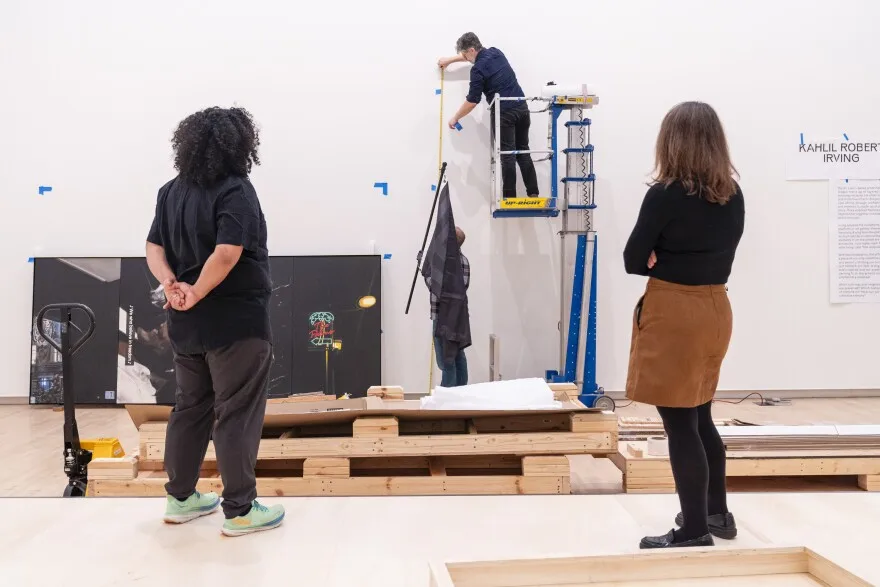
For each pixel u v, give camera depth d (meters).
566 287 6.05
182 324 2.36
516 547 2.32
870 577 2.10
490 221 6.08
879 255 6.17
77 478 3.11
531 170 5.73
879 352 6.18
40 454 4.19
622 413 5.43
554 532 2.46
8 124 6.04
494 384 3.47
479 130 6.07
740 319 6.16
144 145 6.06
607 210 6.12
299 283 5.91
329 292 5.93
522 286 6.09
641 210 2.24
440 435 3.25
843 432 3.44
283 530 2.45
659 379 2.20
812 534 2.45
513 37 6.07
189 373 2.43
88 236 6.04
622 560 1.59
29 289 6.03
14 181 6.04
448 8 6.06
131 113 6.05
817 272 6.18
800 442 3.39
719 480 2.40
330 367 5.86
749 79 6.13
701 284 2.22
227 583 2.04
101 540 2.36
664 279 2.24
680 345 2.19
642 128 6.11
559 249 6.10
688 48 6.12
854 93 6.17
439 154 6.08
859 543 2.37
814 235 6.18
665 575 1.61
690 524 2.21
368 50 6.07
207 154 2.36
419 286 6.08
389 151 6.09
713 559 1.63
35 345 5.88
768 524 2.54
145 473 3.30
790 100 6.15
